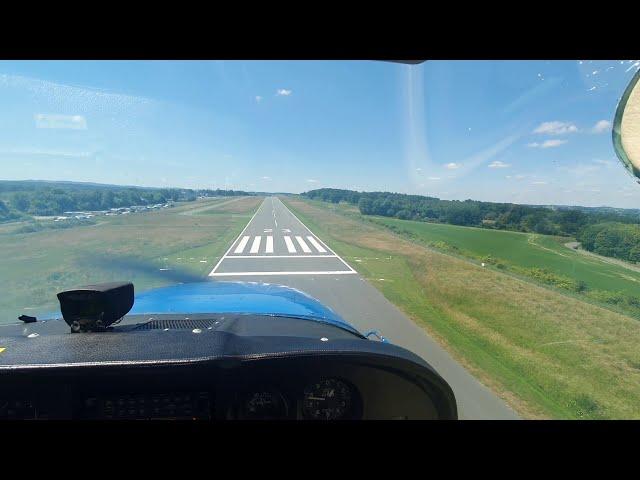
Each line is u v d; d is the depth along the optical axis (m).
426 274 52.50
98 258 64.12
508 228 72.44
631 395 20.89
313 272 58.97
